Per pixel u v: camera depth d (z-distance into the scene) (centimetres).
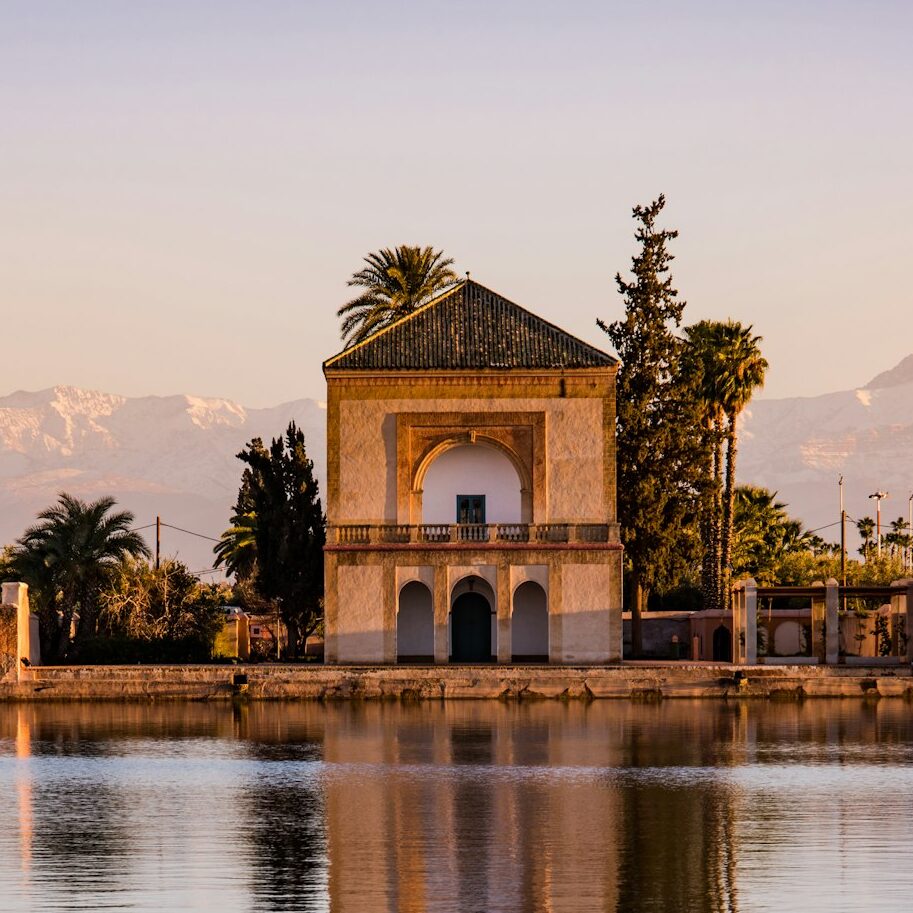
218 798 6569
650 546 12988
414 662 11838
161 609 13062
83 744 8406
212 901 4800
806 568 16325
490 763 7538
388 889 4931
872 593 11712
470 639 12106
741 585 11788
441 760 7650
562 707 10350
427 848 5509
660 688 10975
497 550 11644
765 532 17012
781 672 11000
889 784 6875
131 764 7594
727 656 12781
